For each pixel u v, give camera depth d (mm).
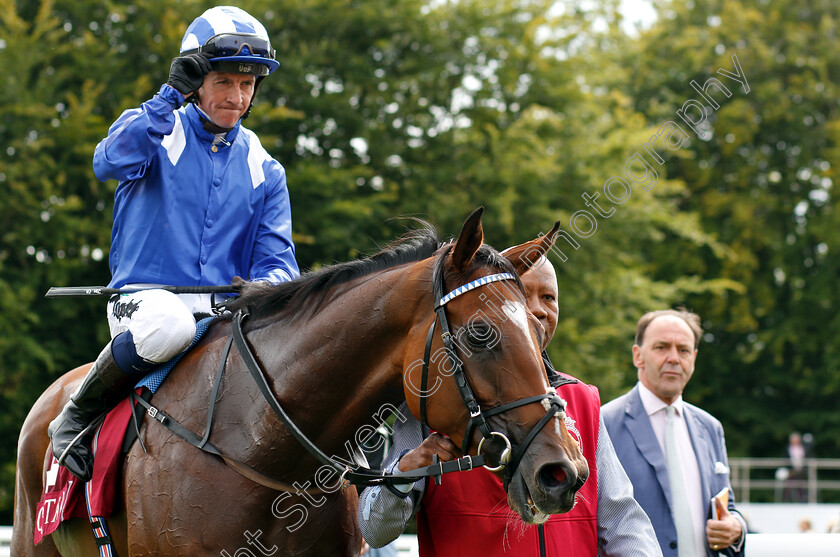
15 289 12078
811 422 21641
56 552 3525
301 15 14062
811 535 4227
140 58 13859
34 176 12414
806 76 20531
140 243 3270
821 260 21656
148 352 3029
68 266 12273
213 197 3350
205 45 3203
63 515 3176
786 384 22156
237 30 3223
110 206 12727
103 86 12781
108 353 3107
